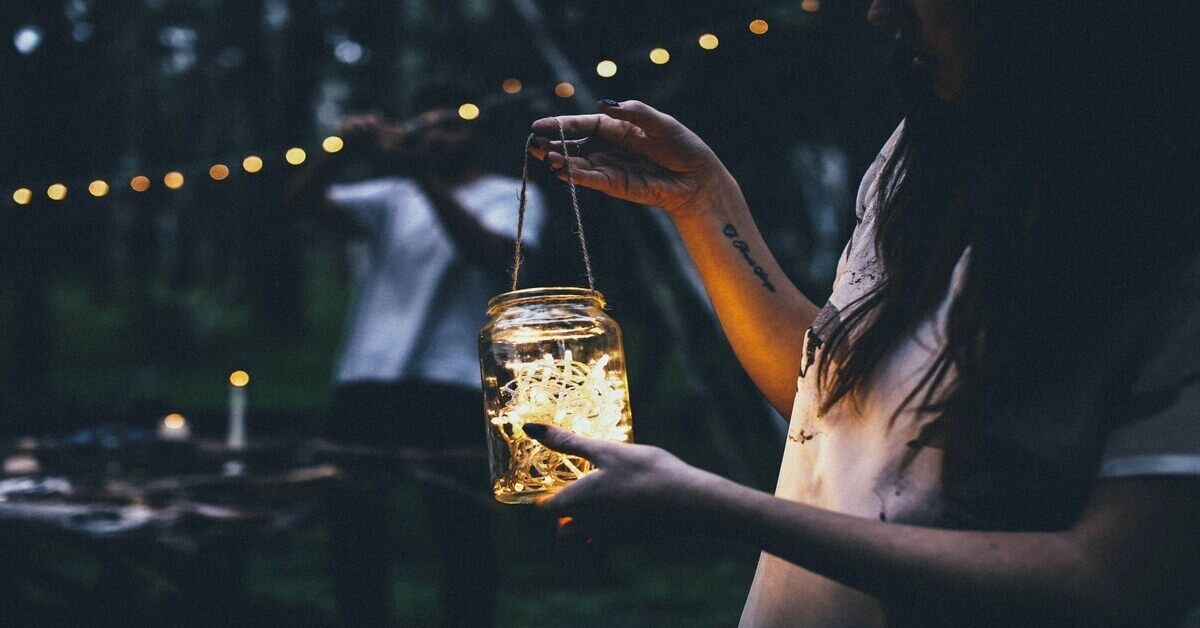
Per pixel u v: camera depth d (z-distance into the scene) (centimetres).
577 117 138
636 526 98
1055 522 94
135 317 1666
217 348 1598
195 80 1778
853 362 107
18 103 951
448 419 345
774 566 112
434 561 589
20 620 327
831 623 103
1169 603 82
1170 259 90
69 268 1880
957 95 102
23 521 295
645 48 774
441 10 1332
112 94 1226
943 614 89
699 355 779
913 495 99
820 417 112
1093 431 92
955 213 105
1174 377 86
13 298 985
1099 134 94
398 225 364
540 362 126
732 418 859
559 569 554
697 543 613
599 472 101
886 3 104
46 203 978
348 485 329
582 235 137
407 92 1542
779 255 883
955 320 98
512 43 860
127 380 1298
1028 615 85
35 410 566
